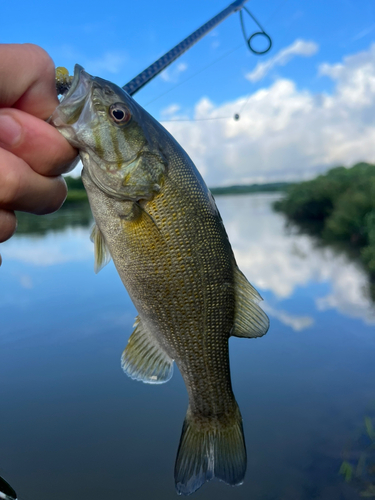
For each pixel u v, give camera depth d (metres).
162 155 0.17
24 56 0.12
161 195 0.17
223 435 0.20
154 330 0.19
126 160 0.17
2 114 0.11
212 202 0.19
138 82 0.22
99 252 0.19
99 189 0.17
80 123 0.16
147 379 0.19
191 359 0.19
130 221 0.17
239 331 0.20
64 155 0.12
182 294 0.18
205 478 0.19
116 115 0.16
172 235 0.18
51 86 0.13
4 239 0.12
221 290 0.19
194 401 0.20
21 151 0.11
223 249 0.19
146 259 0.17
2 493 0.14
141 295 0.18
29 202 0.12
